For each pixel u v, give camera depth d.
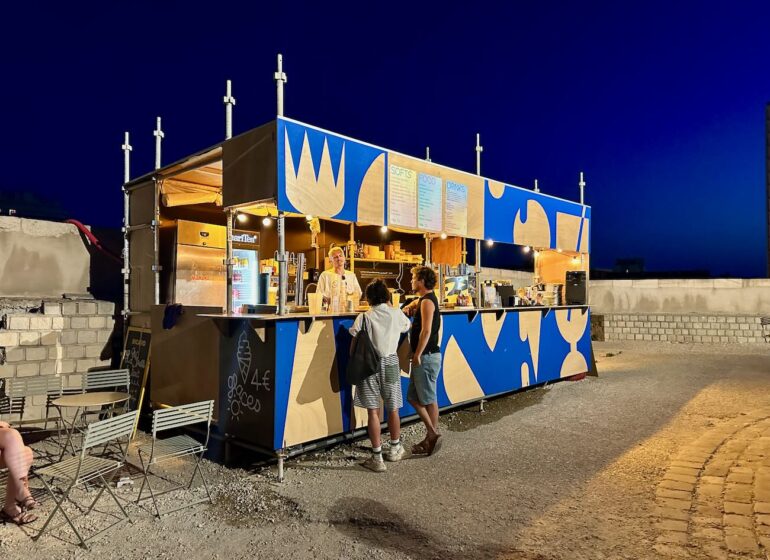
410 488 4.06
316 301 5.11
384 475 4.36
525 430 5.70
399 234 9.57
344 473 4.41
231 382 4.83
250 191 4.78
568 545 3.14
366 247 8.20
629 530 3.32
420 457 4.80
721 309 14.40
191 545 3.18
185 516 3.57
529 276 14.97
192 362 5.32
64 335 6.05
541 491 3.99
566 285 9.19
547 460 4.71
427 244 8.45
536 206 8.04
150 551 3.11
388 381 4.57
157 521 3.49
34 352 5.84
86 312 6.25
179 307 5.50
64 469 3.38
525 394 7.59
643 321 14.61
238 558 3.03
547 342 8.01
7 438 3.48
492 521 3.48
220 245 6.71
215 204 7.11
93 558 3.03
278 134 4.51
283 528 3.40
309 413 4.66
